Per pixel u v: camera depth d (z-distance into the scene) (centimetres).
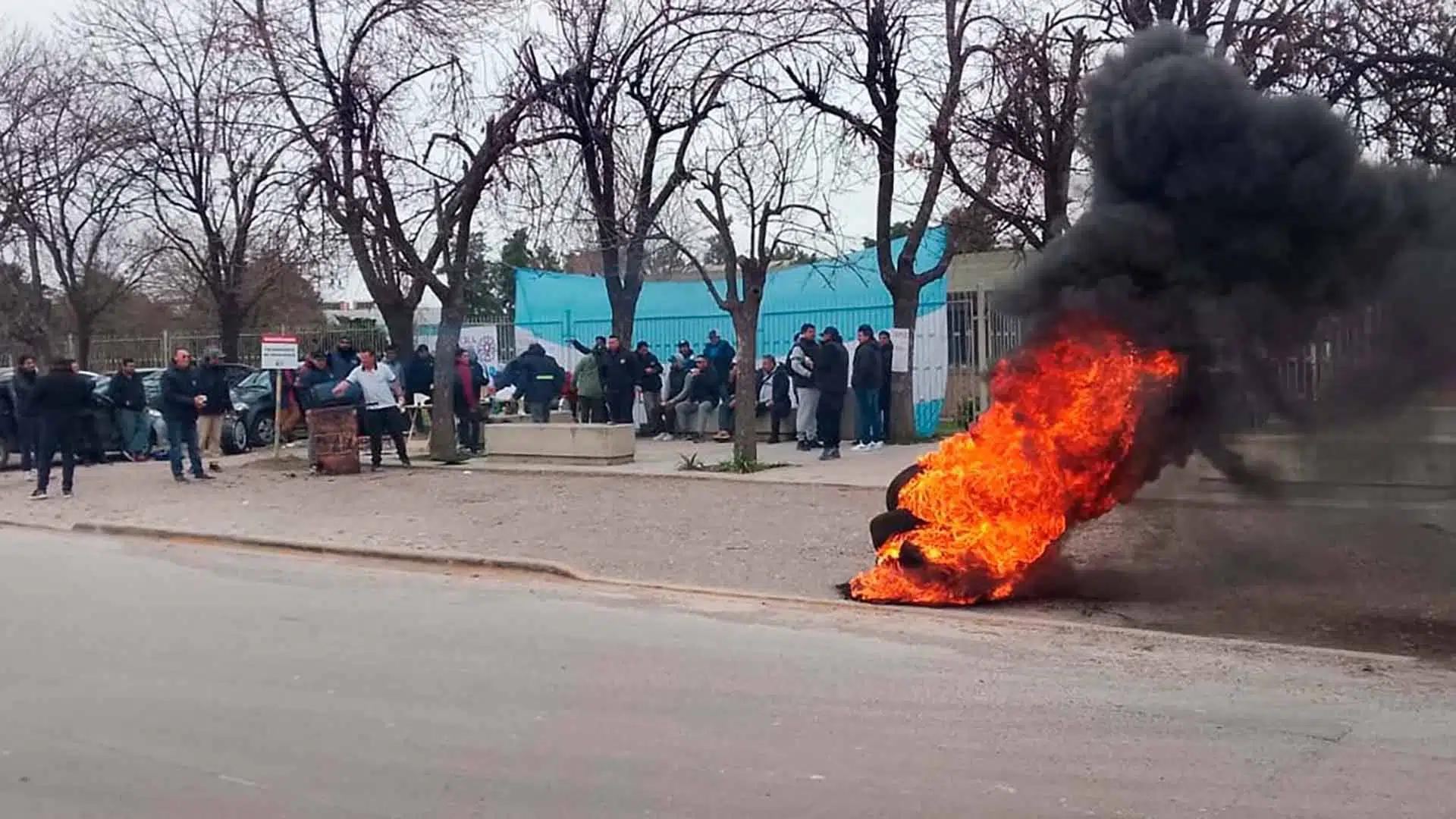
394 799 510
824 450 1762
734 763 552
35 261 3098
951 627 841
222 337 2908
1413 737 589
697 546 1145
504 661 742
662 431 2255
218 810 500
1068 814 489
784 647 782
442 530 1265
